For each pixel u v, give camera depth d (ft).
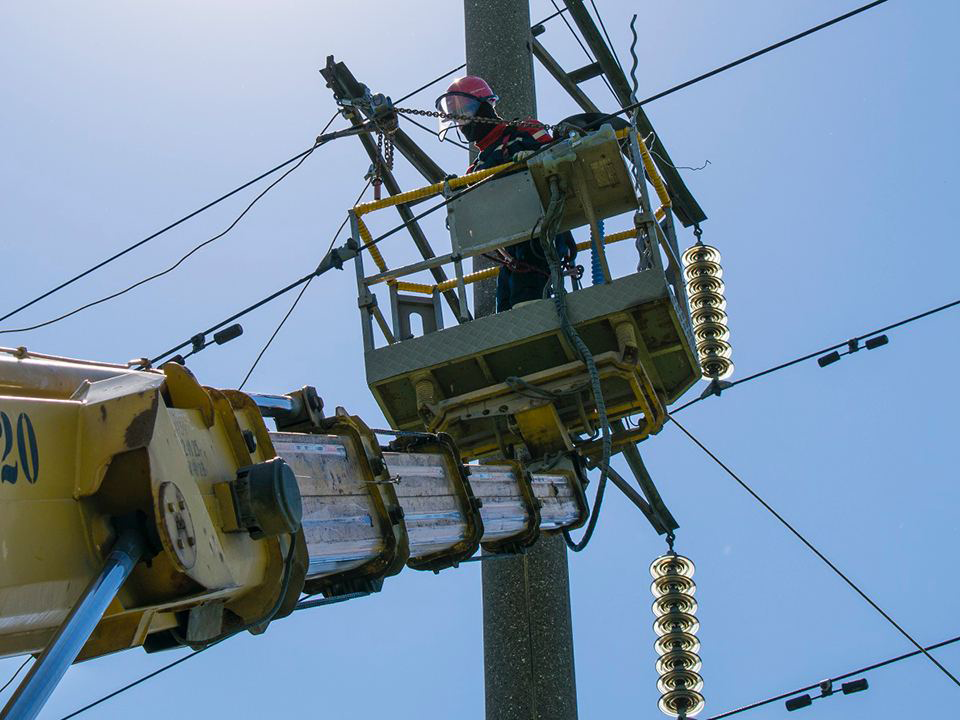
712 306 34.60
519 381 27.53
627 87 36.60
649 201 28.45
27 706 10.10
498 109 35.63
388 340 30.81
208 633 14.28
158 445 12.42
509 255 31.01
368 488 18.28
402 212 32.04
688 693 30.73
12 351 13.26
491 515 22.58
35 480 11.60
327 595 18.31
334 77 29.86
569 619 31.27
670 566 31.58
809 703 31.73
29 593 11.29
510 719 30.04
